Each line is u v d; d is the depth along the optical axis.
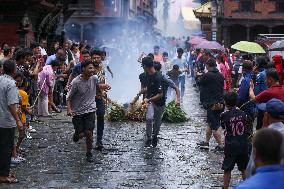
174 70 24.72
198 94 32.50
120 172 12.17
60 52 23.12
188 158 13.73
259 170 4.51
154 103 14.93
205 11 69.44
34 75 17.88
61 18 39.53
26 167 12.55
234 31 70.25
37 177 11.63
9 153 11.12
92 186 10.91
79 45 28.20
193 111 23.95
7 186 10.84
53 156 13.79
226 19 68.62
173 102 20.78
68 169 12.40
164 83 14.88
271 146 4.56
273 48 21.94
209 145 15.58
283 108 7.52
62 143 15.53
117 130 17.94
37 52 19.38
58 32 39.56
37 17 31.42
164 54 27.61
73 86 12.82
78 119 13.01
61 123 19.22
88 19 62.50
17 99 10.89
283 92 10.38
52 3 33.16
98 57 15.20
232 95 9.99
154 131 15.12
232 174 12.14
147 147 15.12
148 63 14.63
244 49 24.50
